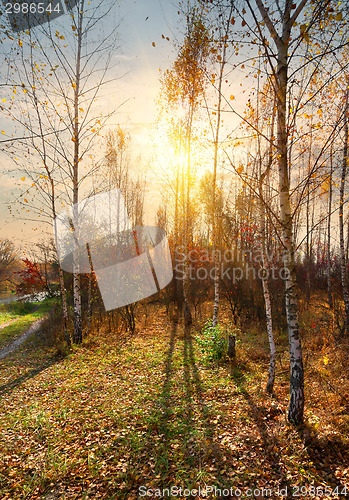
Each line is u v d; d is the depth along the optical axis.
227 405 6.03
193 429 5.16
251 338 11.17
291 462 4.09
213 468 4.13
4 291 35.78
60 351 11.26
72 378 8.41
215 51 5.36
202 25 8.45
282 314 12.88
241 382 7.29
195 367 8.72
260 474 3.95
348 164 8.73
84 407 6.42
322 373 6.84
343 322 10.40
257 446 4.53
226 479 3.91
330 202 12.51
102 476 4.18
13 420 5.99
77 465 4.45
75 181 11.89
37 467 4.46
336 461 4.01
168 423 5.45
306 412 5.27
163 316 18.47
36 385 8.05
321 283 21.19
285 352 9.31
